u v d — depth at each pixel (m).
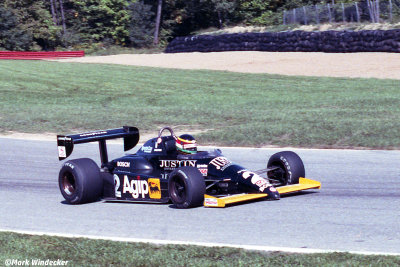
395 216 15.72
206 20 141.38
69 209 18.05
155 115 41.16
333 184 20.45
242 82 63.03
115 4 135.12
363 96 48.38
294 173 18.75
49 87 62.16
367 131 30.23
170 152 18.88
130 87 61.97
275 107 44.75
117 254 12.79
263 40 87.56
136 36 135.38
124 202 18.84
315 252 12.55
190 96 54.50
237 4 132.50
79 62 92.00
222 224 15.33
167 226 15.39
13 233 14.97
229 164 17.94
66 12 139.25
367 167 23.16
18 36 120.12
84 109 46.03
